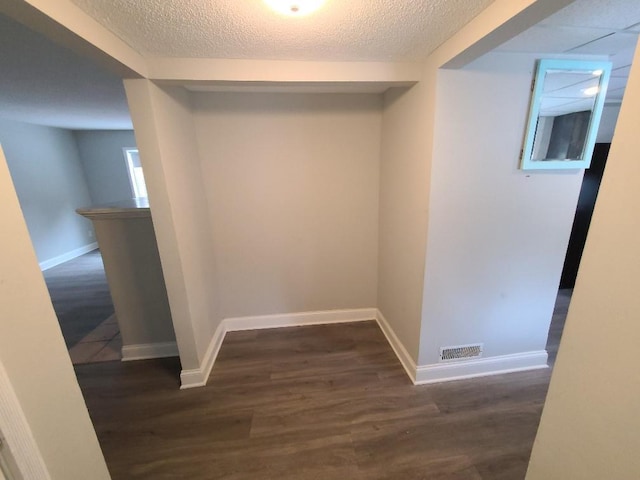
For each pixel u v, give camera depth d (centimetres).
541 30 126
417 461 141
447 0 101
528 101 155
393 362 214
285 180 235
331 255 257
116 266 208
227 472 138
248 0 98
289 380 198
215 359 222
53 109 348
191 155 202
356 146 233
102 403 181
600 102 156
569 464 74
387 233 231
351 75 161
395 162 206
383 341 240
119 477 137
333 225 250
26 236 72
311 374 203
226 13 106
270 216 241
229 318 260
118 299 214
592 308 65
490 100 153
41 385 75
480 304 185
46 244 476
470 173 161
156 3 98
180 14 106
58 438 80
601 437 65
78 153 554
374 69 161
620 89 253
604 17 114
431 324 185
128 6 100
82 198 558
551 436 79
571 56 152
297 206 242
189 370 193
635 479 59
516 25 102
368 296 272
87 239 571
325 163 234
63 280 409
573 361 70
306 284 262
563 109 156
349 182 241
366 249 259
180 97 187
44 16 88
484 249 175
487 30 108
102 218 198
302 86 182
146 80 147
